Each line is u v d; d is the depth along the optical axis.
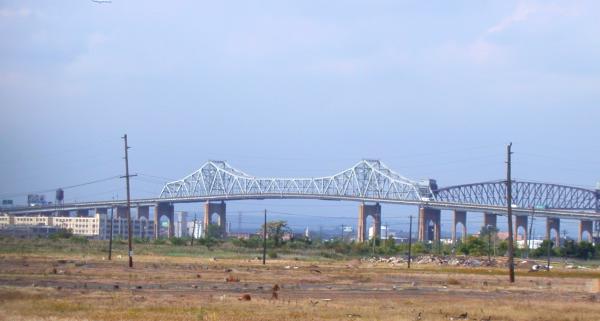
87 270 96.69
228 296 61.78
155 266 112.62
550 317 51.31
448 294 72.88
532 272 134.62
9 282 72.69
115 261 127.00
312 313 49.31
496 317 51.06
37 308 48.81
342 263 165.50
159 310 48.91
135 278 83.75
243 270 110.62
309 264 146.62
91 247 195.12
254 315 47.31
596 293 78.88
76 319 43.59
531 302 63.03
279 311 50.06
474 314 52.09
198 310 49.16
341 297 65.06
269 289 73.44
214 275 94.00
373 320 46.47
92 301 54.31
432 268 145.75
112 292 63.22
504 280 102.31
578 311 55.50
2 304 50.78
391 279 97.81
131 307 50.53
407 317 48.94
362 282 89.88
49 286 68.81
